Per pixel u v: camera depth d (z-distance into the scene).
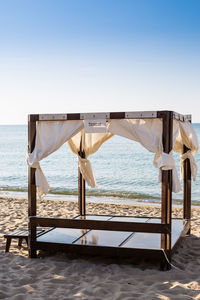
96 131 5.71
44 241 6.10
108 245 5.84
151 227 5.56
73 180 21.25
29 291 4.72
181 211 11.38
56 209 11.12
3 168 27.86
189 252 6.50
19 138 69.00
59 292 4.68
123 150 37.19
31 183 6.08
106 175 22.28
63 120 5.91
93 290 4.71
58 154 36.03
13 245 7.04
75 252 5.91
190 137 6.88
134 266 5.74
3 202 12.73
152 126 5.55
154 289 4.77
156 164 5.57
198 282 4.96
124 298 4.45
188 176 7.69
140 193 16.05
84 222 5.86
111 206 12.09
